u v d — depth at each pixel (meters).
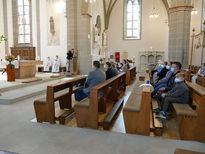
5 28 17.81
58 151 3.22
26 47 17.27
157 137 3.85
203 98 3.59
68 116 5.04
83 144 3.48
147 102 3.83
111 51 23.47
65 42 16.39
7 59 9.27
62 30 16.38
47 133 3.96
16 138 3.71
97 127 4.19
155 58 21.44
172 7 12.69
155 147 3.41
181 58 12.76
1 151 3.21
